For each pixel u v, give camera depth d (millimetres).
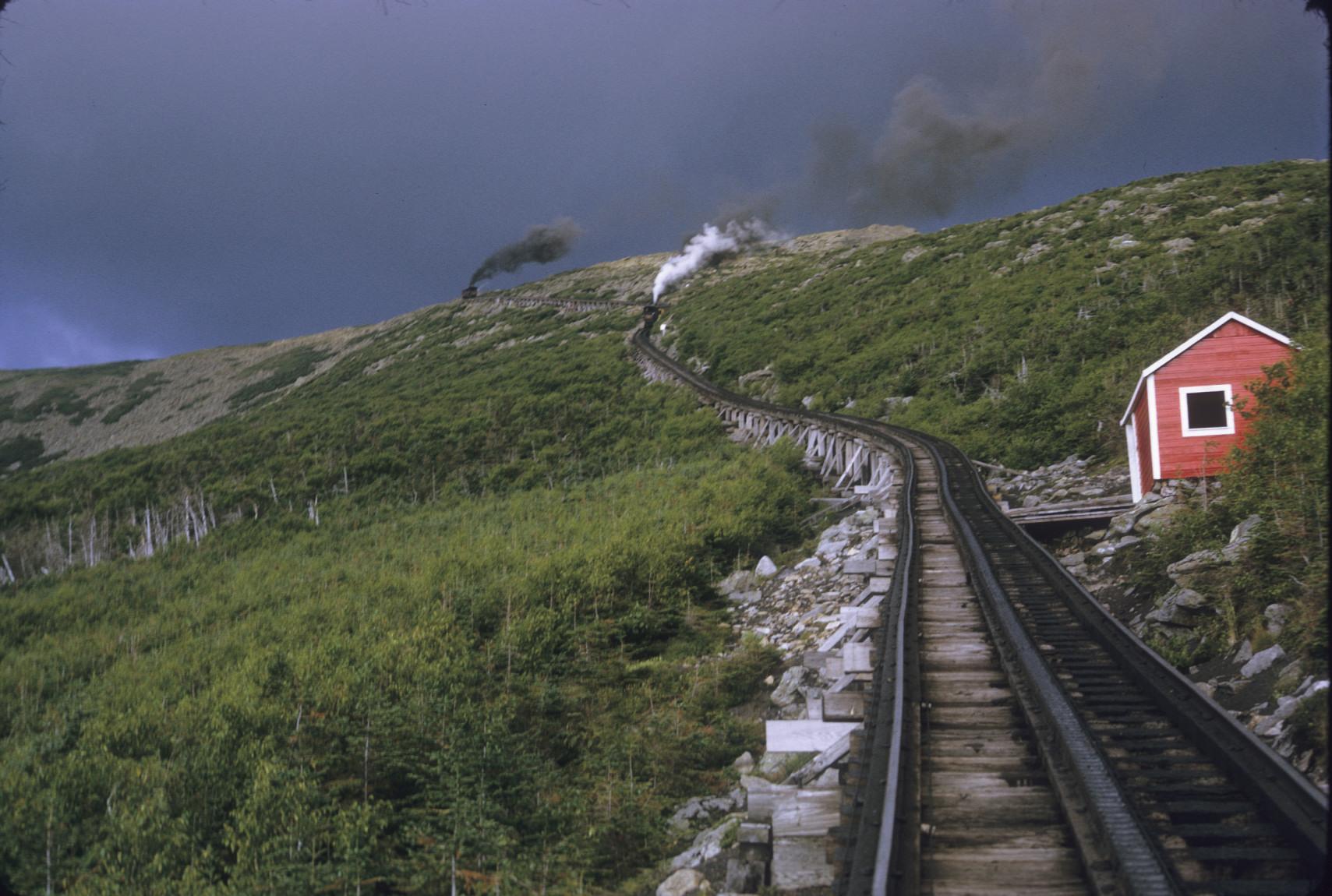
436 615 18109
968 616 11430
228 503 44875
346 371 116500
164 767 12961
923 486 22844
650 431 47844
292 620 21594
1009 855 5152
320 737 13062
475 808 10586
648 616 17375
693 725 12742
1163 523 15266
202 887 9797
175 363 164875
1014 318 45812
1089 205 72250
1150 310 38000
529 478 43250
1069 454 26859
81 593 32500
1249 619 10078
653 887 8781
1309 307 30250
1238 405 17172
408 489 44438
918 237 87812
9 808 12008
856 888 4695
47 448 135000
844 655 10539
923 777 6363
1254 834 5238
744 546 21875
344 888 9367
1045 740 6781
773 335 66062
